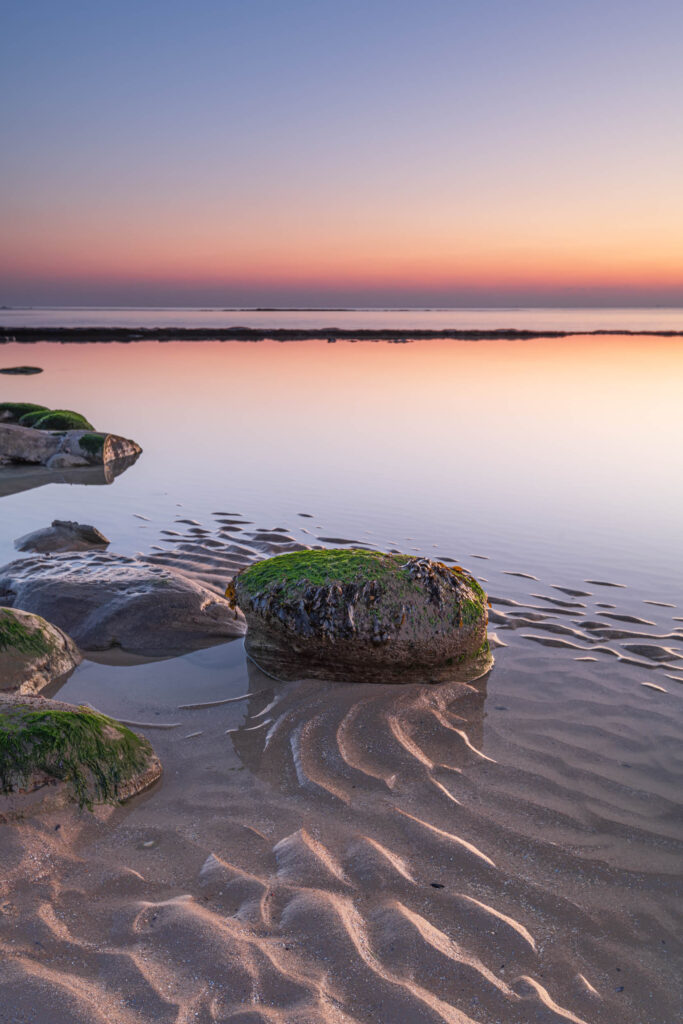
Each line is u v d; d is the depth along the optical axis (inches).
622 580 297.3
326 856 140.8
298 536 351.6
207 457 545.6
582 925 126.5
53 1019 100.9
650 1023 107.8
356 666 211.5
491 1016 106.7
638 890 135.3
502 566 312.8
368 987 109.7
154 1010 103.7
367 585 213.0
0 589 270.5
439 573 221.0
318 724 188.4
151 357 1429.6
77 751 155.6
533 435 634.8
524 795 162.6
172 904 126.4
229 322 3570.4
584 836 149.8
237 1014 103.5
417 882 134.6
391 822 151.7
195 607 251.0
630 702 204.4
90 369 1190.9
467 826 151.6
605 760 177.2
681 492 440.1
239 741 183.8
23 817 144.1
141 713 197.2
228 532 358.9
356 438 619.2
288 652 215.9
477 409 785.6
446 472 492.1
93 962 113.0
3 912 123.3
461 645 214.4
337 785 164.2
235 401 836.0
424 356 1491.1
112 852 141.6
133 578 263.6
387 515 389.1
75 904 127.0
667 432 653.3
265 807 156.6
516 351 1660.9
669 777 170.7
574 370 1215.6
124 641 236.1
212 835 147.2
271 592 215.8
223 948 115.6
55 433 550.9
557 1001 110.5
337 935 119.7
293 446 584.7
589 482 465.1
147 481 473.1
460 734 187.3
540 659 230.4
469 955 118.3
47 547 325.7
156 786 164.6
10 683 200.5
